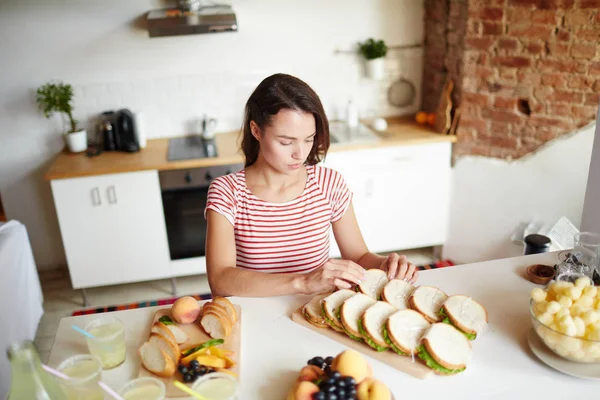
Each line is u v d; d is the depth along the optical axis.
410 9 3.50
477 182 3.21
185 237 3.14
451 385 1.11
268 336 1.28
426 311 1.28
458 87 3.13
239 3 3.29
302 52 3.47
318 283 1.37
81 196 2.94
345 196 1.68
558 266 1.46
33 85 3.26
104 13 3.19
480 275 1.53
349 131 3.39
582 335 1.12
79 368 1.08
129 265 3.15
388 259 1.49
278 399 1.08
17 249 2.59
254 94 1.45
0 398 2.04
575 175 2.88
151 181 2.97
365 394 0.98
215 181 1.60
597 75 2.67
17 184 3.42
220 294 1.47
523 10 2.75
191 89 3.42
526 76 2.86
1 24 3.12
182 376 1.10
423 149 3.21
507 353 1.20
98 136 3.35
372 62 3.44
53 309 3.15
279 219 1.60
